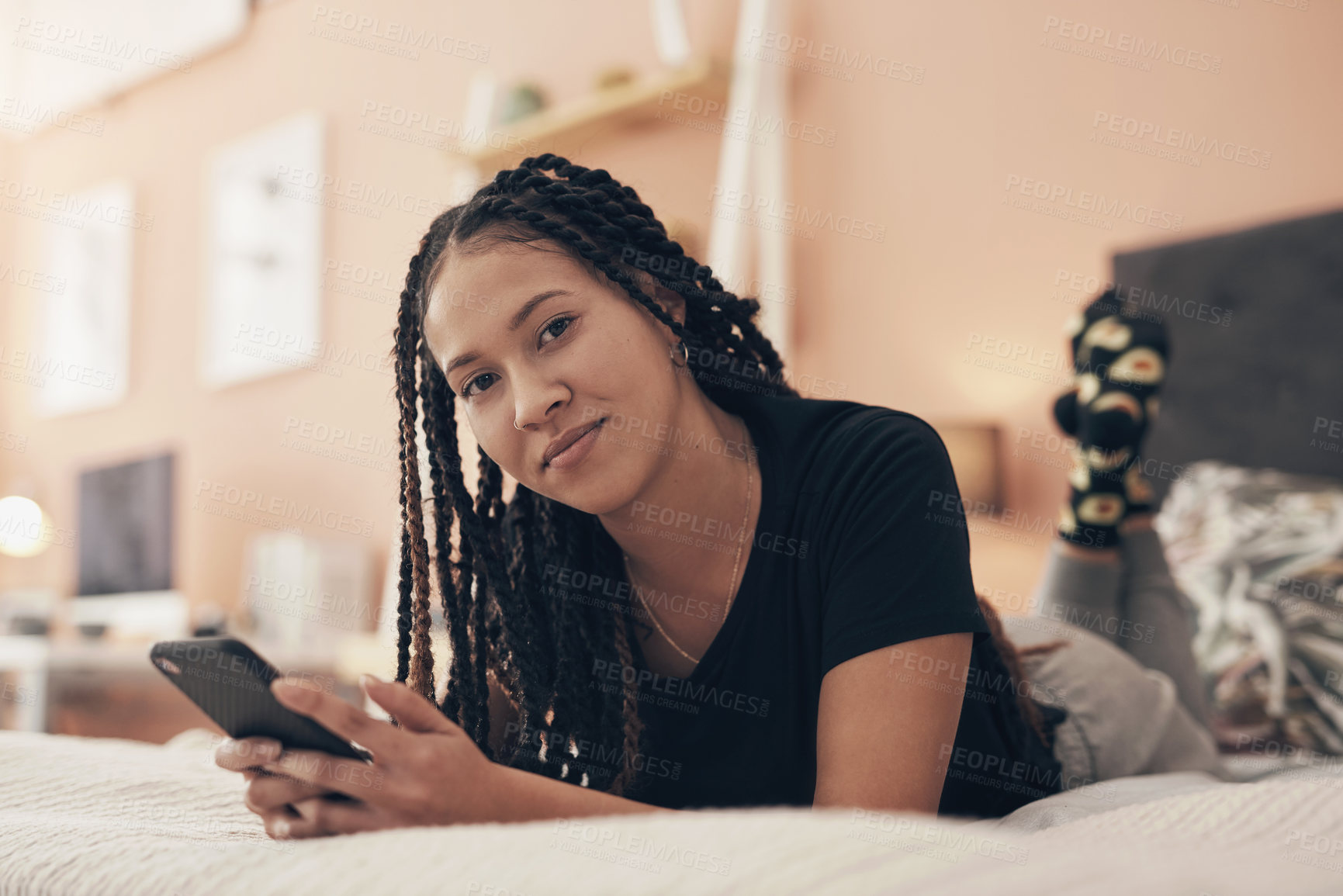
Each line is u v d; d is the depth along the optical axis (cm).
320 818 60
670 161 319
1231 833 54
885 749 73
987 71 291
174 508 397
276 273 400
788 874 38
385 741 58
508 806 60
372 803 59
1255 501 230
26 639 378
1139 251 269
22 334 493
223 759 61
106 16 461
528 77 353
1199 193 265
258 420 401
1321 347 247
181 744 134
